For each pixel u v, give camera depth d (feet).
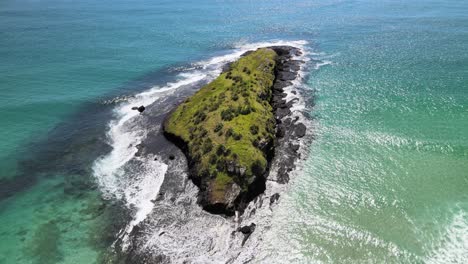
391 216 158.30
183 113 232.94
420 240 146.00
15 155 215.10
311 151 204.95
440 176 181.37
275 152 202.59
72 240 152.66
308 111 250.78
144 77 333.42
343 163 193.77
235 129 195.31
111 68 357.20
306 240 147.84
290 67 338.54
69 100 284.00
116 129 239.30
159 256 142.92
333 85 295.28
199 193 172.55
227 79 272.10
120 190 181.16
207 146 187.42
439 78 299.17
